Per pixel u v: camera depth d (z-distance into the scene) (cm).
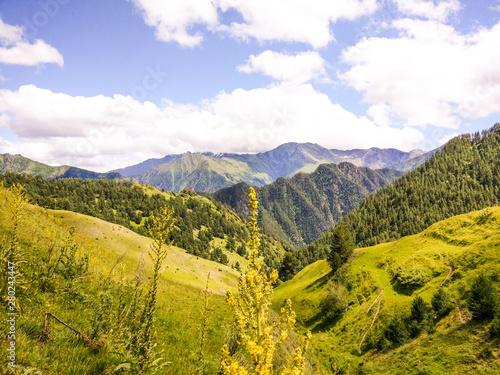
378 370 4125
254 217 442
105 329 762
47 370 490
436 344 3862
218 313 1988
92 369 568
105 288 1078
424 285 5894
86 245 2258
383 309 5853
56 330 643
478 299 3825
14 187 767
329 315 6812
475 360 3192
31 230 1545
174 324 1303
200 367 846
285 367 435
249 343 378
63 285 913
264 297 410
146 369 611
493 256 5259
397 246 8131
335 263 8669
